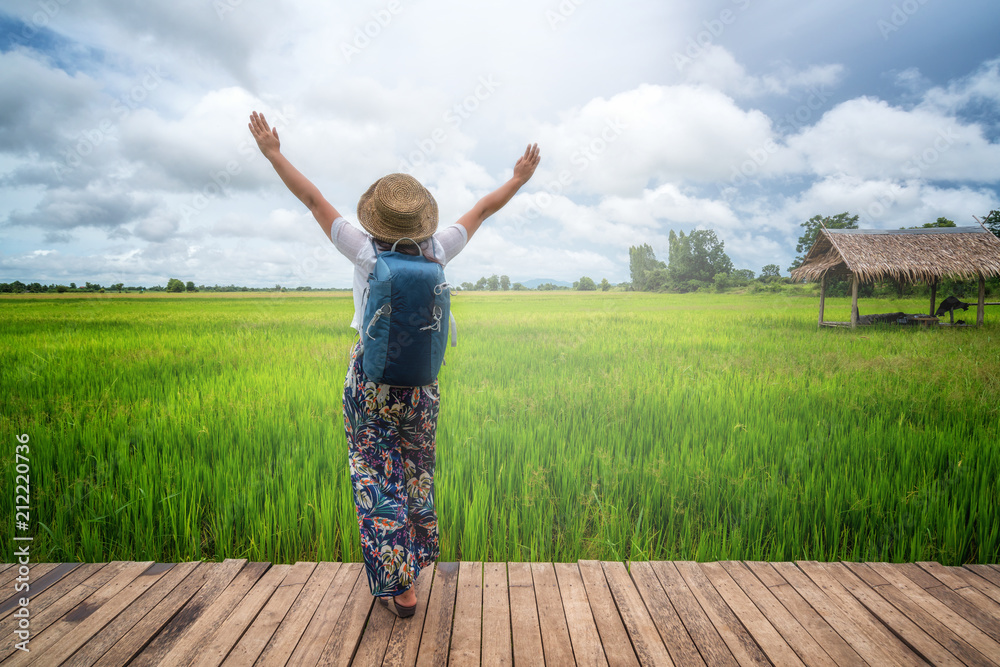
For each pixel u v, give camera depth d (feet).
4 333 40.45
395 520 6.36
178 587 7.33
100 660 5.78
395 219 6.41
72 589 7.24
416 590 7.32
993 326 49.96
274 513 9.41
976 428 13.39
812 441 12.60
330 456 11.93
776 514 9.48
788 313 71.82
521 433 13.47
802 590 7.38
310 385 19.36
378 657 5.92
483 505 9.65
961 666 5.83
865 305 95.86
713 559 8.64
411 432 6.91
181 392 18.10
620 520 9.40
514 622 6.63
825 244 56.18
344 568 7.89
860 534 9.21
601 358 26.71
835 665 5.86
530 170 7.77
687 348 31.14
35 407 15.75
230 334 39.96
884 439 12.72
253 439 13.07
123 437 12.82
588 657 5.97
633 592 7.30
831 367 23.20
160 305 103.14
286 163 6.84
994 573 7.82
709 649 6.12
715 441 13.19
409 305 6.04
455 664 5.84
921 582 7.59
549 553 8.95
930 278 51.44
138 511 9.62
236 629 6.40
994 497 9.95
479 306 96.94
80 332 41.42
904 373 21.25
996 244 52.31
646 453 12.87
